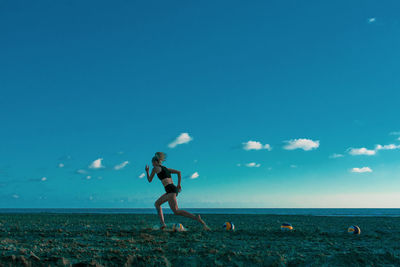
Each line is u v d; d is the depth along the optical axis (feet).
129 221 47.39
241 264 15.15
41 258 14.42
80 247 17.93
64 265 13.74
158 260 14.93
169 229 27.91
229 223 31.12
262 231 28.89
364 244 22.07
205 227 28.76
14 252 15.48
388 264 15.89
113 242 20.07
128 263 14.51
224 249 18.37
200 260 15.34
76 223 40.73
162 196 27.78
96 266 13.64
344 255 16.37
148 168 27.73
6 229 27.96
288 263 15.43
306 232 28.66
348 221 54.29
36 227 32.01
